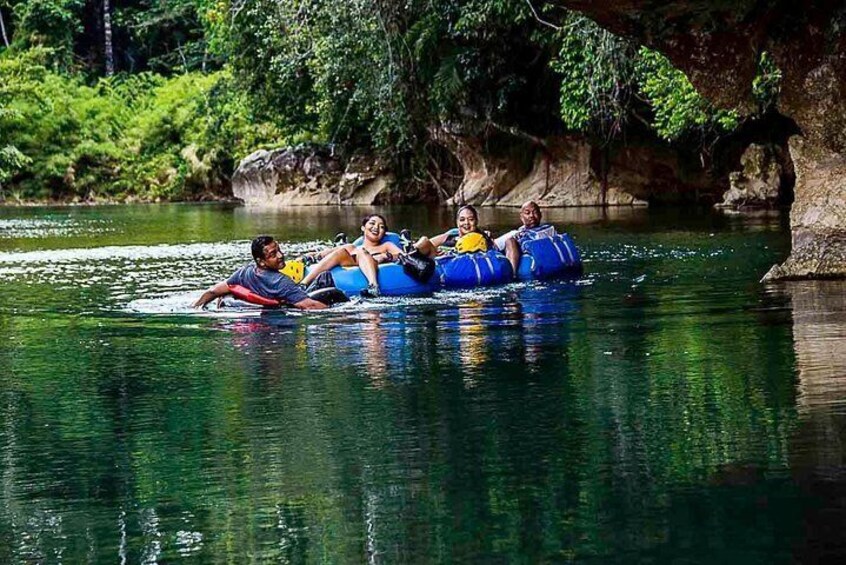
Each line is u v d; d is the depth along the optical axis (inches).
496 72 1330.0
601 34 1008.2
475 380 346.9
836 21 527.8
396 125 1384.1
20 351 425.4
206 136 2138.3
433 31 1229.1
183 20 2628.0
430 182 1612.9
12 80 2192.4
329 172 1732.3
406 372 363.3
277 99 1720.0
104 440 291.7
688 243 797.9
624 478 245.9
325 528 224.1
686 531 215.8
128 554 215.0
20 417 319.6
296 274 566.6
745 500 229.5
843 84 535.5
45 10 2500.0
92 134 2263.8
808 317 440.8
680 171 1347.2
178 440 289.1
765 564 200.5
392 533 220.2
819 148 554.6
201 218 1389.0
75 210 1763.0
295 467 262.7
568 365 364.2
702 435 275.0
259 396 335.6
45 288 631.2
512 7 1154.7
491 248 625.0
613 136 1323.8
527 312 489.1
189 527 227.1
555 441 275.7
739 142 1304.1
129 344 435.5
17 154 2044.8
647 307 490.0
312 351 407.8
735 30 536.1
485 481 247.9
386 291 564.4
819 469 245.3
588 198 1378.0
